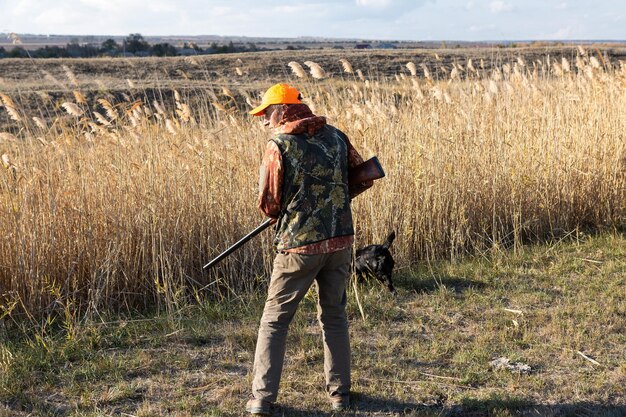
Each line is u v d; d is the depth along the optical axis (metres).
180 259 6.20
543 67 10.17
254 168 6.89
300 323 5.42
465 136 7.89
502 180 7.80
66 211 6.01
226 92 7.59
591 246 7.33
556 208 8.01
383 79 9.24
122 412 4.14
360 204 7.00
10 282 5.72
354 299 5.88
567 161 8.17
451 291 6.12
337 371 4.10
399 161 7.34
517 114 8.75
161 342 5.15
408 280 6.44
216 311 5.73
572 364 4.64
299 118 3.78
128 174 6.45
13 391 4.34
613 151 8.41
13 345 4.99
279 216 3.80
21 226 5.65
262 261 6.54
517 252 7.19
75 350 4.97
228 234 6.51
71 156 6.65
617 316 5.41
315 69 5.45
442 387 4.37
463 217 7.24
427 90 8.66
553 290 6.12
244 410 4.09
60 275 5.90
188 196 6.53
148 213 6.20
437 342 5.05
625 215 8.31
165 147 6.90
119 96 16.03
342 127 7.52
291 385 4.40
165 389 4.42
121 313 5.76
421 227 7.18
